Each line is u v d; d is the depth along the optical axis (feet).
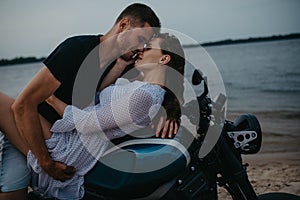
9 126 8.04
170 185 7.63
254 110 39.40
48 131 8.02
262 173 17.29
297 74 75.97
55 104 8.16
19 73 139.54
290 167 18.07
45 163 7.72
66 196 8.05
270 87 61.00
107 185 7.75
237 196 8.11
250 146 8.05
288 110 38.47
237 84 66.95
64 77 7.95
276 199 8.55
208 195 7.91
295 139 24.97
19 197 8.12
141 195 7.72
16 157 8.11
